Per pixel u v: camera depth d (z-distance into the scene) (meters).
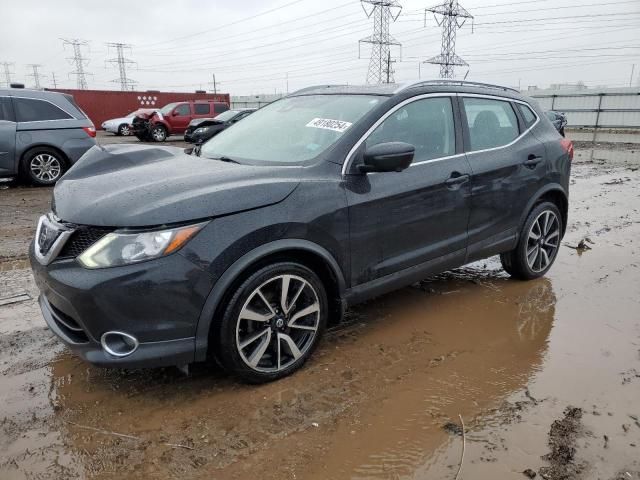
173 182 2.88
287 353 3.12
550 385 3.09
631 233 6.54
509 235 4.41
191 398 2.90
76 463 2.39
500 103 4.44
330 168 3.21
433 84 3.92
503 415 2.79
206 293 2.69
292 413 2.78
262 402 2.87
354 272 3.32
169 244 2.59
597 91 28.56
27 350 3.41
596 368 3.29
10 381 3.04
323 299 3.21
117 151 3.77
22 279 4.71
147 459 2.42
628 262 5.40
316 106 3.88
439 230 3.79
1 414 2.73
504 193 4.23
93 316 2.57
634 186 10.14
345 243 3.21
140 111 27.81
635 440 2.60
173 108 23.69
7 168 9.49
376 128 3.43
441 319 3.97
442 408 2.85
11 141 9.41
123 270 2.53
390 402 2.89
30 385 3.00
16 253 5.50
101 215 2.64
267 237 2.84
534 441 2.58
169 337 2.66
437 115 3.86
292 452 2.48
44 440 2.54
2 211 7.61
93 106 31.52
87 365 3.23
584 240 6.16
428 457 2.46
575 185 10.25
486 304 4.27
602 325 3.91
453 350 3.49
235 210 2.76
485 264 5.33
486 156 4.11
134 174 3.16
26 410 2.77
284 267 2.96
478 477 2.34
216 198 2.74
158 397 2.91
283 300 3.00
